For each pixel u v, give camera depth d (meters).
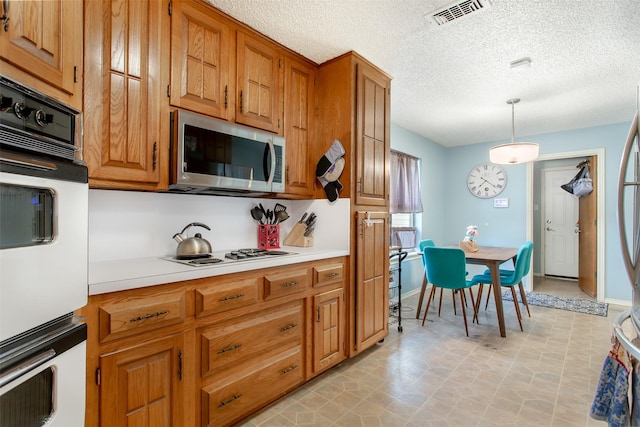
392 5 1.75
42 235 0.86
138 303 1.23
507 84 2.79
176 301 1.33
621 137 3.91
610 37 2.05
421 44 2.16
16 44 0.87
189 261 1.62
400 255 3.00
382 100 2.57
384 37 2.07
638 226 1.11
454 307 3.53
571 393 1.94
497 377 2.13
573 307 3.79
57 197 0.89
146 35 1.49
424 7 1.77
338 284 2.18
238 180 1.80
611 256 3.99
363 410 1.76
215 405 1.47
